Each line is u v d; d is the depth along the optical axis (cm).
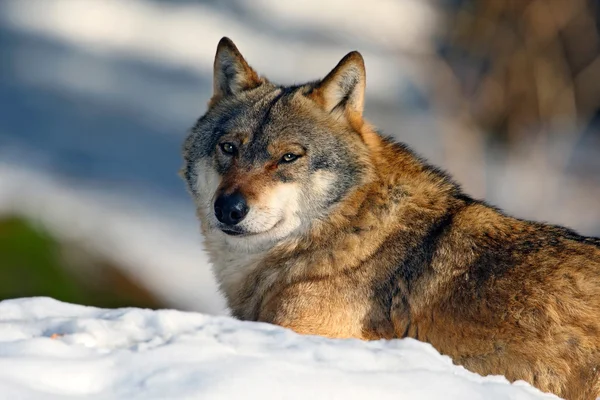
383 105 3734
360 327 1026
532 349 926
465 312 972
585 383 902
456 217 1042
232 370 638
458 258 1006
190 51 4531
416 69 4100
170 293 2103
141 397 602
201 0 5050
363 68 1095
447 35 4047
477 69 3662
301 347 712
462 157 3269
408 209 1062
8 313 786
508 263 980
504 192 3177
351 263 1041
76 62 4228
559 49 3541
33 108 3628
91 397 598
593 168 3484
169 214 2720
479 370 956
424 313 1002
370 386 660
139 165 3203
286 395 625
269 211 1043
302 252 1062
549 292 941
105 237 2084
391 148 1117
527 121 3522
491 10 3588
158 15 4838
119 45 4500
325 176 1066
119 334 708
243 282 1110
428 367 730
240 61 1166
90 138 3412
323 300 1030
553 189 3297
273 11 4962
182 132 3647
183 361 649
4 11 4666
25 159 2973
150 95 3988
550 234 1012
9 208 1962
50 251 1895
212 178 1105
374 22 4728
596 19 3641
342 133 1087
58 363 622
